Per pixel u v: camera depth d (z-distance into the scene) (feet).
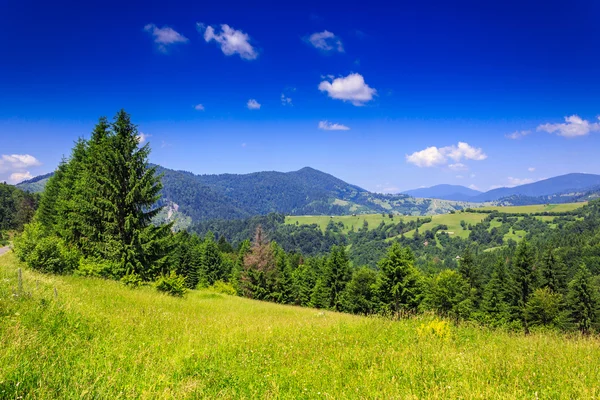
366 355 25.50
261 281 186.29
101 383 16.65
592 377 20.16
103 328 27.76
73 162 85.35
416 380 19.93
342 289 189.47
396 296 147.84
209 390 17.83
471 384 19.13
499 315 157.48
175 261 197.06
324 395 17.88
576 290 148.66
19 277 30.17
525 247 169.37
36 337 20.92
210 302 72.18
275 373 21.33
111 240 66.74
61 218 76.38
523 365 22.49
